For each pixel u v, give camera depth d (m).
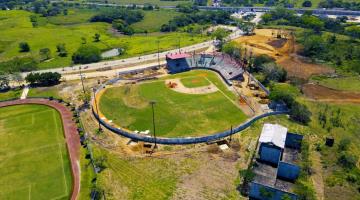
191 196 96.19
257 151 115.56
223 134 125.12
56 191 100.00
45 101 160.38
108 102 156.00
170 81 179.25
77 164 111.75
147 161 112.12
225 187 99.25
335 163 110.06
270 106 147.88
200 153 115.88
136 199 95.31
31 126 137.38
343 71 189.62
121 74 191.88
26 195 98.69
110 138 126.94
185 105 150.62
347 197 95.50
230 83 171.50
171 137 125.19
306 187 96.56
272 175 103.06
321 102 152.62
